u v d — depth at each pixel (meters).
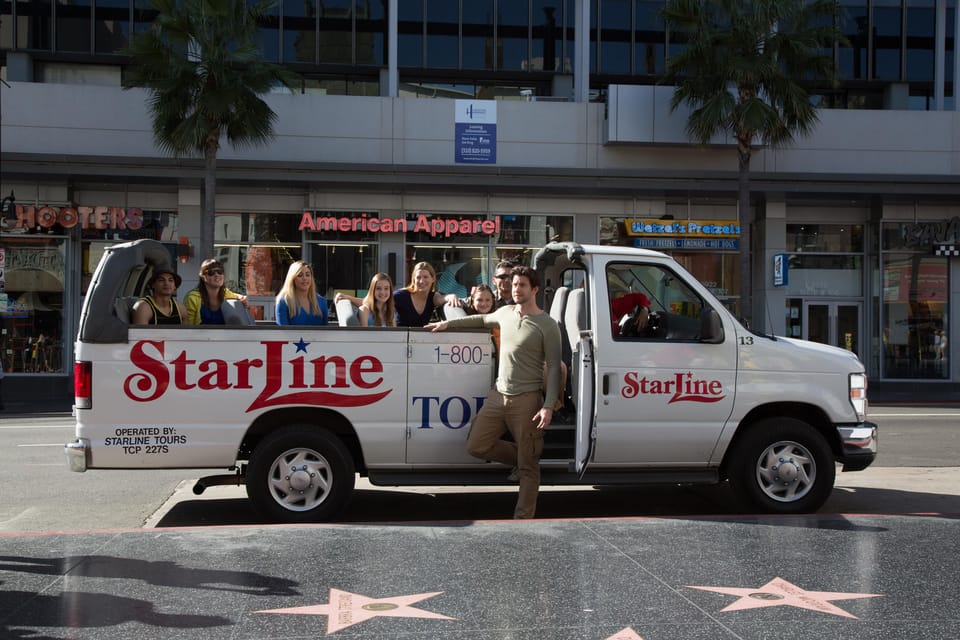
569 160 21.89
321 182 20.61
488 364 6.49
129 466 6.10
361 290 21.78
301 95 21.17
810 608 4.03
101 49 21.91
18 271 20.80
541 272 7.86
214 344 6.20
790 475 6.64
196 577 4.46
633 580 4.45
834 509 7.42
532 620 3.84
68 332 20.91
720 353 6.65
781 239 22.62
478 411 6.48
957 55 23.69
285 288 7.02
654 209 22.52
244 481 6.46
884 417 15.90
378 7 22.84
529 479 6.16
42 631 3.68
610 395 6.48
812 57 19.55
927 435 12.98
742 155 20.05
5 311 20.75
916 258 22.95
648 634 3.67
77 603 4.04
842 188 21.53
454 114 21.56
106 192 21.22
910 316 22.92
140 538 5.27
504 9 23.08
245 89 18.14
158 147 20.62
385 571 4.58
